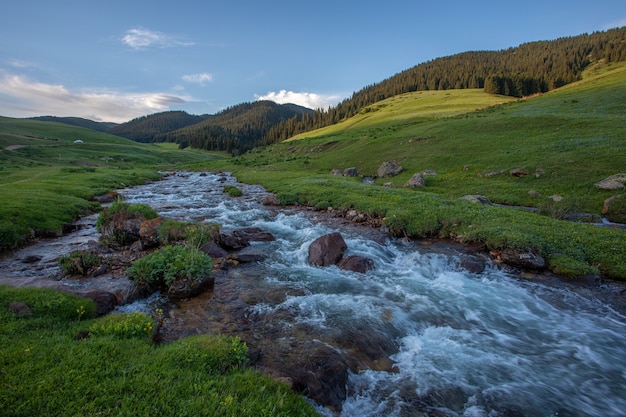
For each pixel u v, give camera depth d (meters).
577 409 6.04
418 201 23.11
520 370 7.09
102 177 43.75
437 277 12.69
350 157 56.97
